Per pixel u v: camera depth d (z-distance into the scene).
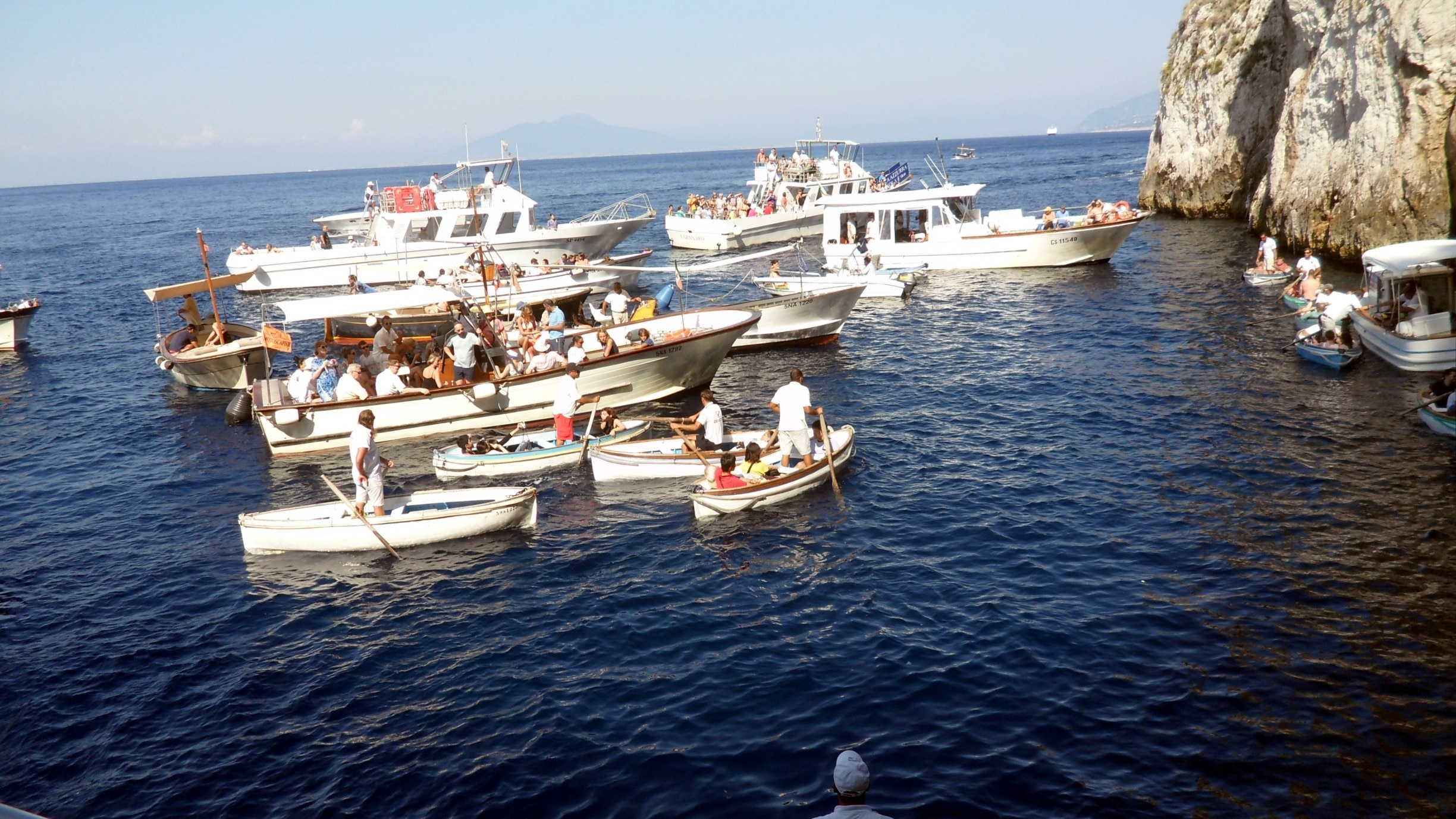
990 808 8.48
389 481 18.75
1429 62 28.98
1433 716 9.42
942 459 18.36
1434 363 21.14
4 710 11.00
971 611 12.27
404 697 10.98
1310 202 35.69
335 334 30.62
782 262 47.34
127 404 25.64
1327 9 36.78
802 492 16.89
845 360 26.92
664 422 21.52
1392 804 8.27
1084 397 21.73
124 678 11.65
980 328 29.92
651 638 12.09
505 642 12.16
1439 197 29.27
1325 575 12.52
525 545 15.30
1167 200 56.66
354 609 13.32
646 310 27.33
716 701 10.52
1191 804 8.43
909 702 10.27
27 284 51.97
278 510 16.12
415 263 41.94
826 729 9.88
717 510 15.98
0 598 14.04
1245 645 10.98
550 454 18.75
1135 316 29.73
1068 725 9.69
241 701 11.04
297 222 92.94
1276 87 48.09
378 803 9.08
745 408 22.62
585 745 9.83
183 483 19.12
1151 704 9.96
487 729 10.24
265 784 9.48
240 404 23.38
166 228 92.75
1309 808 8.28
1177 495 15.72
